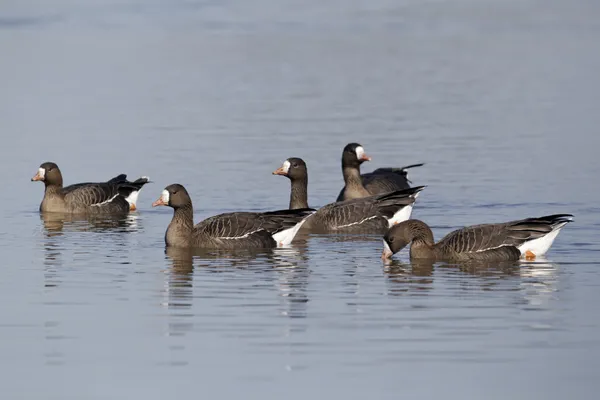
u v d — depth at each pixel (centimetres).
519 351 1759
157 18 8394
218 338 1838
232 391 1598
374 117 4734
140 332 1870
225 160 3784
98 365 1711
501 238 2397
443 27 8081
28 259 2456
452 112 4838
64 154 3884
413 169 3641
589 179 3394
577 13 8762
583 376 1648
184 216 2595
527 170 3562
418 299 2070
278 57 6700
